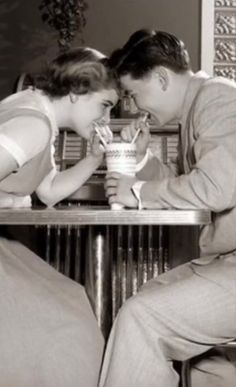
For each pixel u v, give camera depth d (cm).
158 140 277
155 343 152
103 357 162
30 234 283
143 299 154
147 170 213
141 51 178
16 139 155
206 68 398
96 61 176
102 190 243
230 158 159
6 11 400
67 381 155
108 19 397
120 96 184
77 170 197
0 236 176
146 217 152
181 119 184
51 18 356
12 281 159
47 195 194
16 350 155
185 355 158
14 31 400
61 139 280
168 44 180
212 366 194
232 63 402
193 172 161
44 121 160
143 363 151
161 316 152
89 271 179
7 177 167
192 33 400
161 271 291
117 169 172
